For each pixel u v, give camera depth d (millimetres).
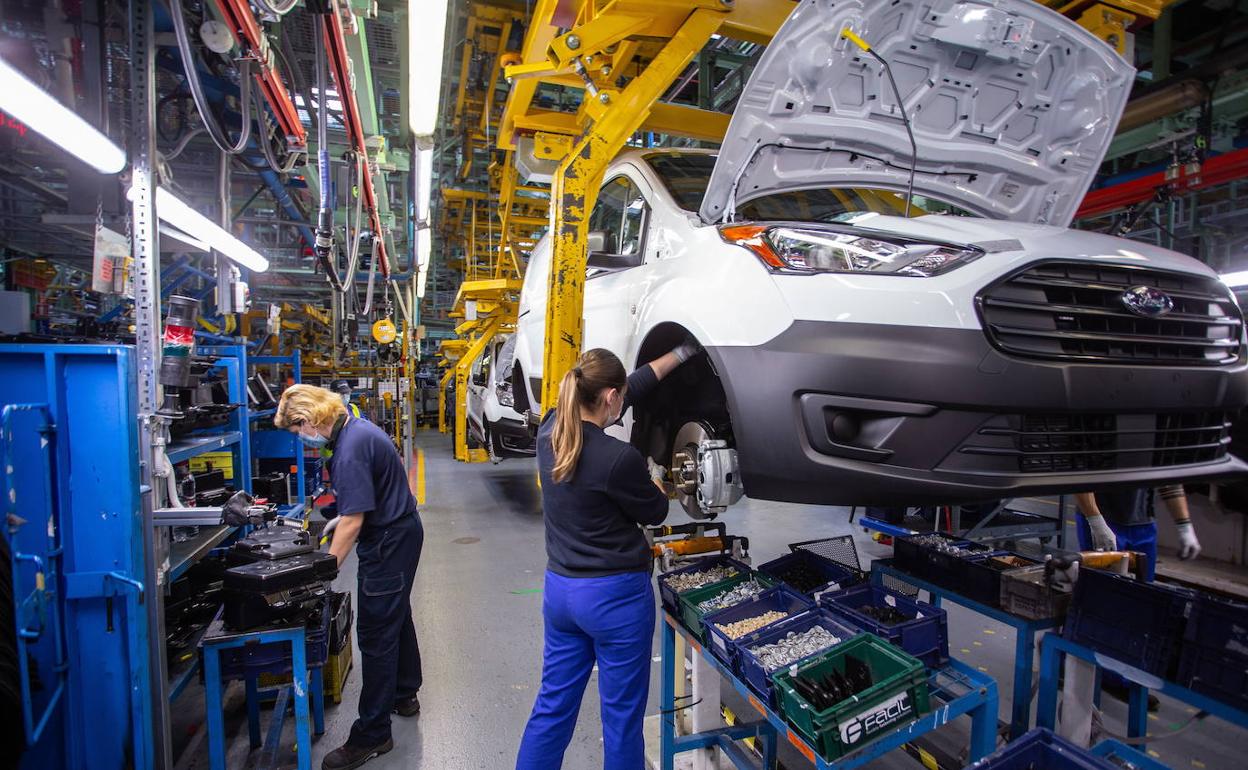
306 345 10430
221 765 2107
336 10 2629
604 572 1778
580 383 1802
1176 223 6816
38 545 1879
